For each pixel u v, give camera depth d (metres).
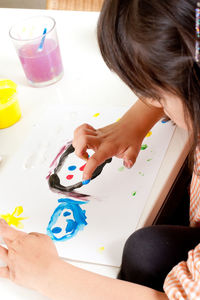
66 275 0.60
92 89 0.97
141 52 0.49
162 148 0.79
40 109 0.95
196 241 0.69
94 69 1.02
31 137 0.89
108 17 0.51
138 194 0.72
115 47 0.52
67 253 0.65
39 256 0.62
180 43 0.47
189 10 0.44
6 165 0.83
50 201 0.74
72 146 0.85
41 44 0.95
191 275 0.56
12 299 0.60
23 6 2.59
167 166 0.76
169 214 0.93
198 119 0.53
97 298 0.58
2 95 0.90
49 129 0.90
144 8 0.46
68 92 0.97
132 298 0.58
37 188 0.77
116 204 0.71
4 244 0.69
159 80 0.51
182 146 0.79
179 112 0.56
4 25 1.19
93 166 0.77
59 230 0.69
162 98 0.55
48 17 1.00
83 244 0.66
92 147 0.81
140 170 0.76
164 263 0.66
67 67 1.04
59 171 0.80
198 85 0.50
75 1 1.40
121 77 0.56
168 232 0.69
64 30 1.14
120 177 0.76
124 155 0.79
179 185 0.94
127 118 0.84
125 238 0.66
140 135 0.82
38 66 0.97
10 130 0.91
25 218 0.72
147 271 0.66
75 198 0.74
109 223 0.68
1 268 0.63
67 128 0.89
